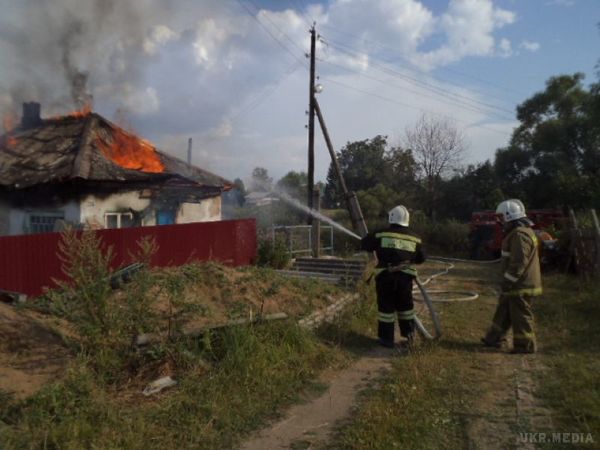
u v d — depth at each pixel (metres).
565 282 11.42
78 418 3.65
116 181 11.45
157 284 6.04
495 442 3.74
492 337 6.38
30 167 12.01
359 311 7.69
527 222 6.34
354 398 4.67
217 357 5.08
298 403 4.55
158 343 4.83
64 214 11.36
